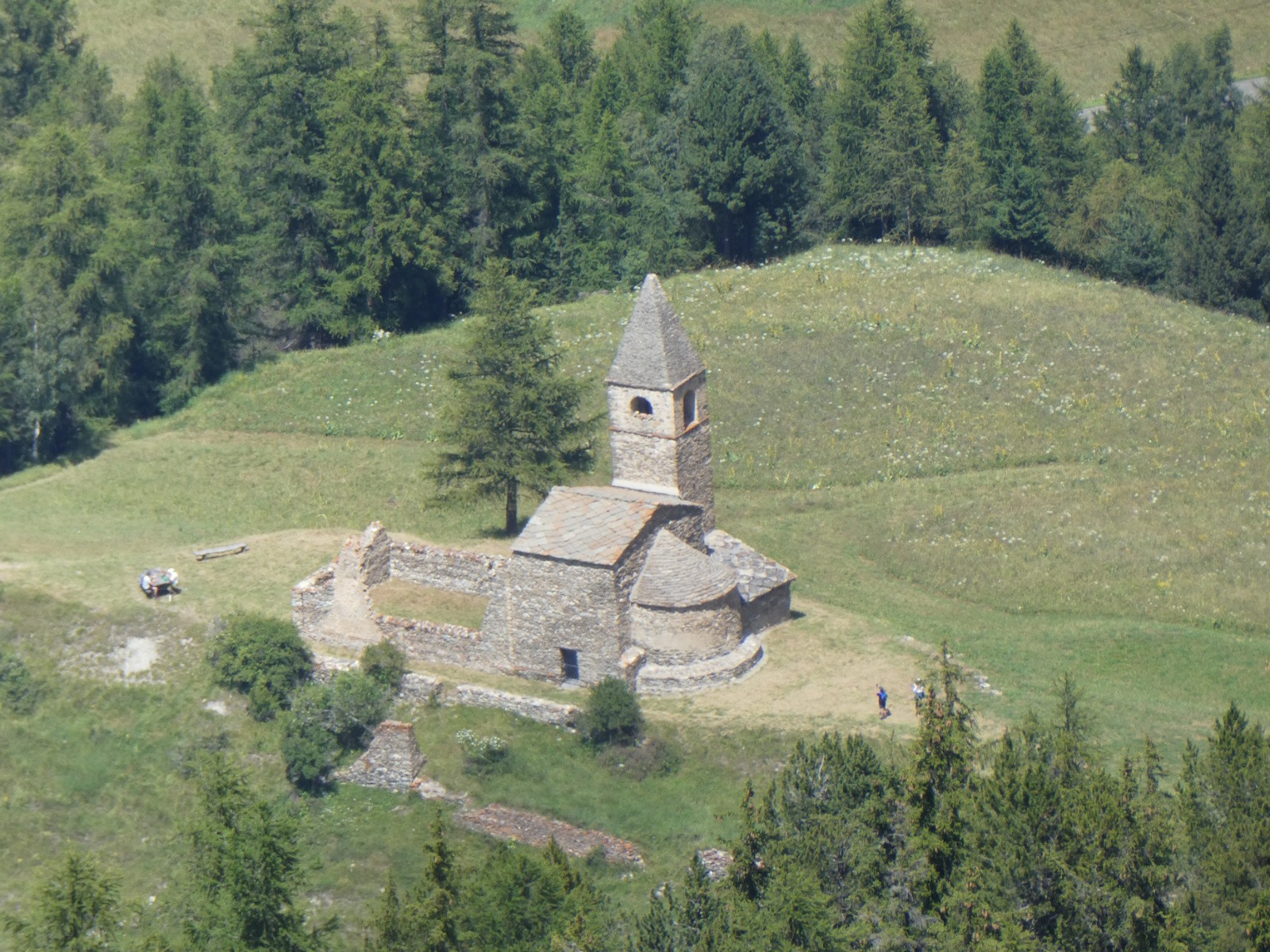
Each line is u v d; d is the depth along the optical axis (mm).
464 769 140375
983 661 152750
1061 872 108688
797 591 170250
